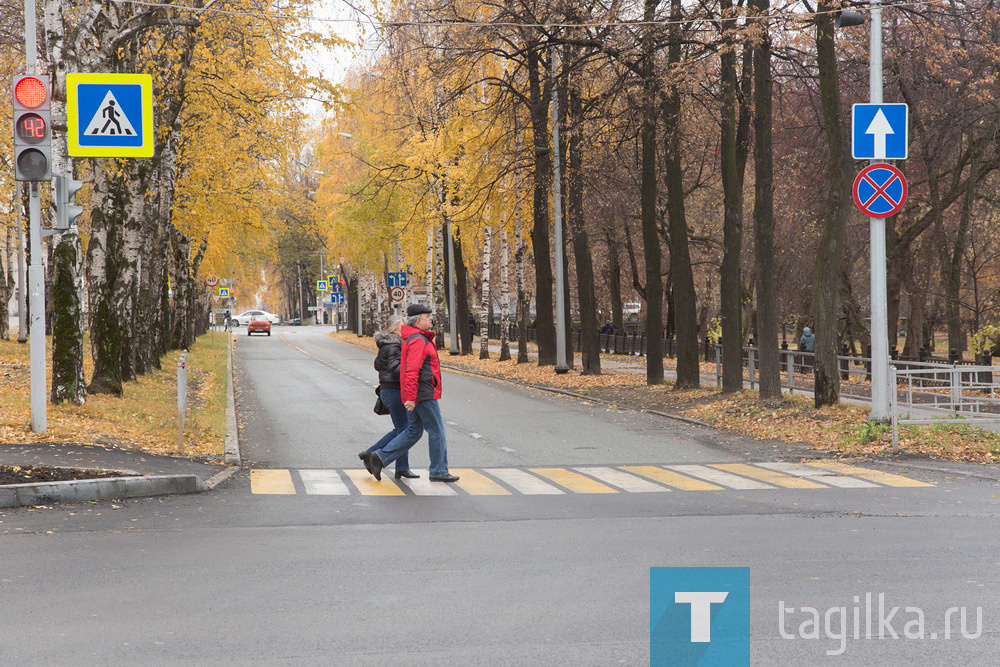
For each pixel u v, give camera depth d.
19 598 6.46
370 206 47.25
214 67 22.67
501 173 28.27
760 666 5.11
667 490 11.73
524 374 33.25
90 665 5.12
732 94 22.20
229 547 8.17
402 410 12.95
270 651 5.36
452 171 34.19
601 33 22.06
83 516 9.49
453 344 47.03
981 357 26.47
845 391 24.33
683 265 24.95
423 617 6.04
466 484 12.24
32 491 10.00
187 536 8.65
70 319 16.44
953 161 31.89
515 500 10.96
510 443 16.56
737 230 23.11
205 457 13.91
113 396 19.31
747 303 48.12
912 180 31.78
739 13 19.89
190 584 6.86
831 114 18.55
